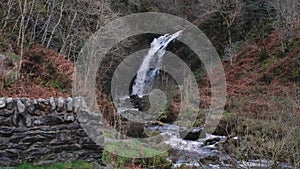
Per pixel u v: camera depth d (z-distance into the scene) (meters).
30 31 14.68
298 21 22.95
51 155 5.64
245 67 22.02
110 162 6.42
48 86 10.38
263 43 24.00
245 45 24.67
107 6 16.44
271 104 9.77
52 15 15.48
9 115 5.34
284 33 22.48
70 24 15.65
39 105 5.62
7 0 14.40
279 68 20.12
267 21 25.42
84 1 15.76
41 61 11.64
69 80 10.89
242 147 6.20
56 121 5.75
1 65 10.24
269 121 6.52
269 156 5.95
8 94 8.91
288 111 7.07
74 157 5.87
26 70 11.14
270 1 24.84
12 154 5.30
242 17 26.19
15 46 12.46
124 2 21.16
